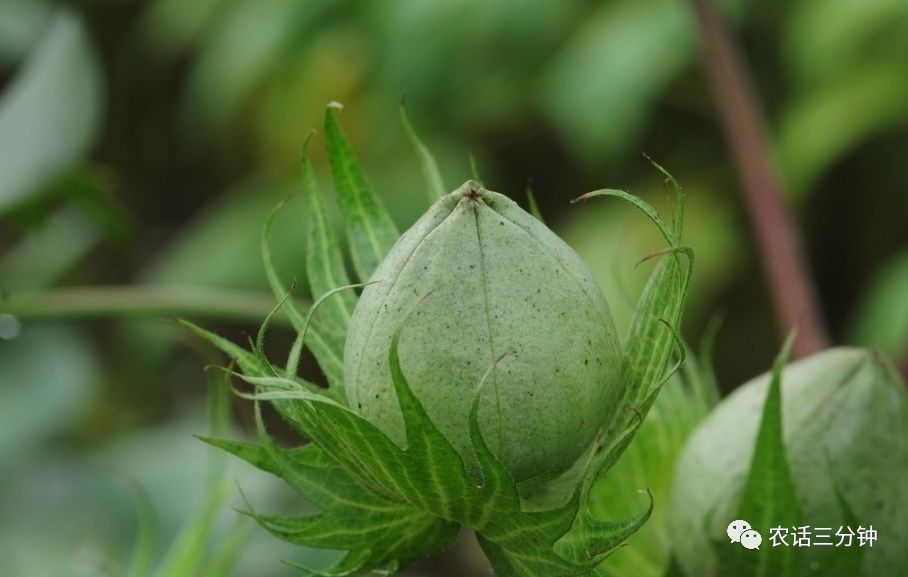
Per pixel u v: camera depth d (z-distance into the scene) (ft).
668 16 2.68
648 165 3.02
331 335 1.39
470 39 2.72
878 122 2.69
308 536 1.36
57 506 1.90
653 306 1.36
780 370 1.40
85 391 2.12
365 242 1.41
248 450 1.36
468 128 2.96
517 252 1.31
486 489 1.31
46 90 1.90
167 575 1.59
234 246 3.06
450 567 2.96
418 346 1.31
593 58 2.69
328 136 1.41
